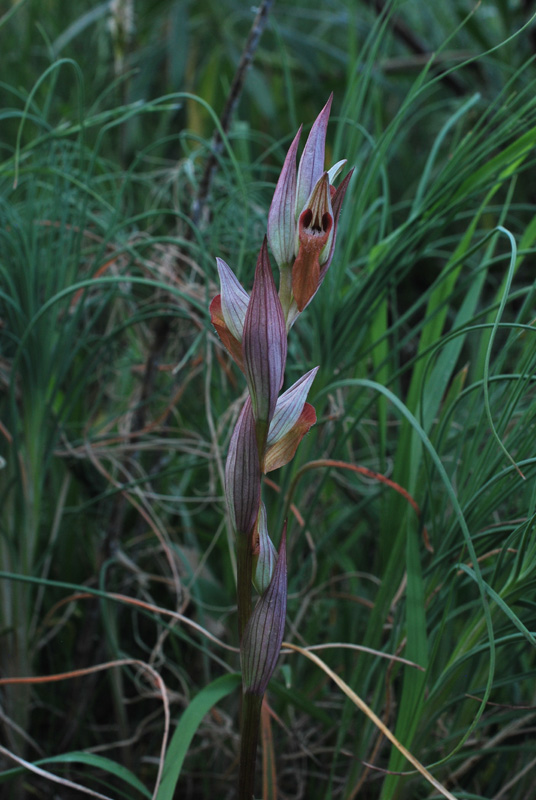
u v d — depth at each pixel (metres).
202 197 0.74
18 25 1.64
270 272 0.42
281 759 0.68
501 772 0.65
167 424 0.83
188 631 0.82
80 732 0.77
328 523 0.86
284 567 0.45
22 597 0.68
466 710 0.59
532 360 0.54
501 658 0.61
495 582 0.56
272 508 0.76
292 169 0.42
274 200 0.43
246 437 0.43
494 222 1.16
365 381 0.57
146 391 0.79
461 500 0.58
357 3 1.75
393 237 0.63
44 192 0.88
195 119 1.39
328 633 0.81
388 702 0.59
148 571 0.89
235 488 0.44
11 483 0.67
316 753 0.71
